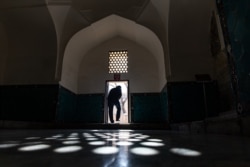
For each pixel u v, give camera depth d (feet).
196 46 25.71
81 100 32.55
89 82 33.27
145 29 27.94
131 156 3.60
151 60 33.37
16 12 25.58
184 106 24.12
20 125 21.97
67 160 3.21
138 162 3.07
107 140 6.98
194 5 23.08
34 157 3.47
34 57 28.09
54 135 9.57
